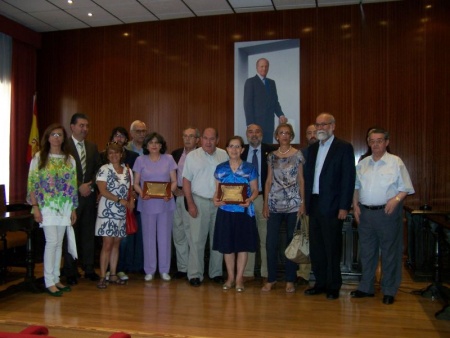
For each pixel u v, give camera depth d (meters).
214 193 4.32
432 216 4.01
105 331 2.99
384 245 3.76
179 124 7.21
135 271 4.85
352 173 3.77
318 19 6.70
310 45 6.72
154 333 2.94
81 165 4.46
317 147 3.97
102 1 6.41
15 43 7.28
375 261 3.92
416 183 6.41
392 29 6.49
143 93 7.36
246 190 4.04
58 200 3.94
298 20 6.77
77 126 4.43
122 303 3.67
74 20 7.21
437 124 6.35
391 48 6.49
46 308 3.54
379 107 6.52
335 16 6.66
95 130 7.55
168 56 7.26
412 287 4.32
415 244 4.61
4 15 6.92
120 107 7.46
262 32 6.89
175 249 4.86
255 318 3.29
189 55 7.17
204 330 3.02
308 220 4.20
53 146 3.97
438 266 3.95
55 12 6.83
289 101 6.77
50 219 3.91
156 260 4.62
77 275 4.52
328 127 3.84
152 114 7.32
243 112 6.92
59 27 7.54
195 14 7.01
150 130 7.32
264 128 6.83
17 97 7.33
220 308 3.54
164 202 4.45
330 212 3.79
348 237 4.47
